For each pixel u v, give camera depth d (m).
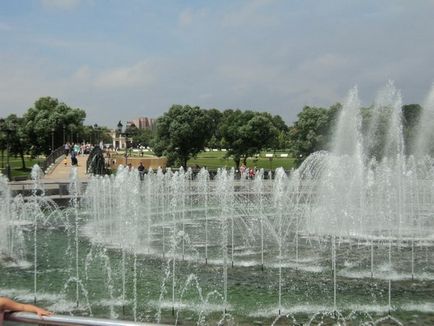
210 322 9.60
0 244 18.14
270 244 17.89
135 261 14.82
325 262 14.69
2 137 66.81
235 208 27.48
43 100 95.25
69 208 29.41
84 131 102.06
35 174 23.94
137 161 61.69
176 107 64.06
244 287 11.94
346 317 9.83
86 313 10.30
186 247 17.33
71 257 15.85
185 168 62.44
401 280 12.64
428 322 9.54
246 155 66.75
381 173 24.42
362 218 21.95
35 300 11.19
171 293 11.52
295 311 10.20
